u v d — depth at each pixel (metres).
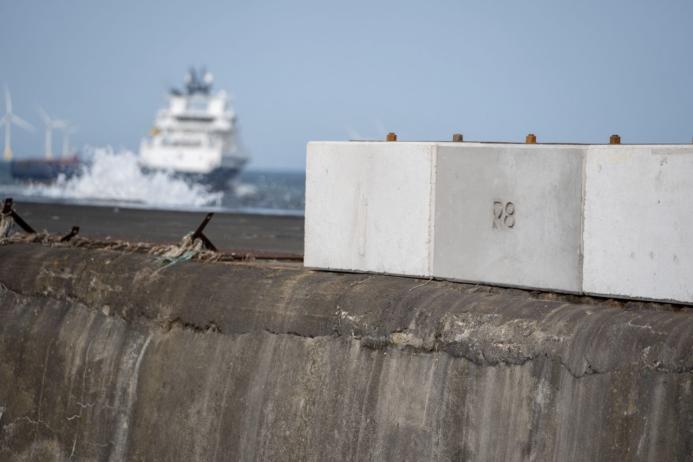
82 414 22.58
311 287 19.00
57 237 26.72
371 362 17.59
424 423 16.67
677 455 13.49
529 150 16.59
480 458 15.90
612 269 15.62
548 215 16.39
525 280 16.70
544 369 15.23
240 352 19.67
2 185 197.00
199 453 20.00
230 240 44.16
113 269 22.89
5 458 24.06
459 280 17.61
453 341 16.48
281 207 142.25
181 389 20.61
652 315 14.59
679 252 14.87
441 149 17.75
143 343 21.67
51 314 23.83
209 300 20.56
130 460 21.38
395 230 18.44
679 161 14.84
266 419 18.91
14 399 24.03
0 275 25.11
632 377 14.10
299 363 18.61
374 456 17.25
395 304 17.53
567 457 14.74
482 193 17.22
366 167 18.81
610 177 15.60
